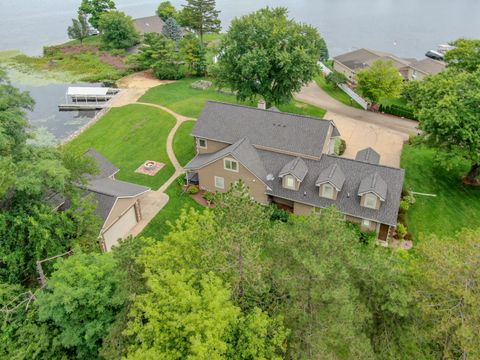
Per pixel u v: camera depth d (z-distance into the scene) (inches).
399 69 2655.0
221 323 529.3
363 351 587.2
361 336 613.9
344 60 2898.6
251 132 1526.8
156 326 549.6
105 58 3267.7
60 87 2792.8
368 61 2719.0
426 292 615.5
